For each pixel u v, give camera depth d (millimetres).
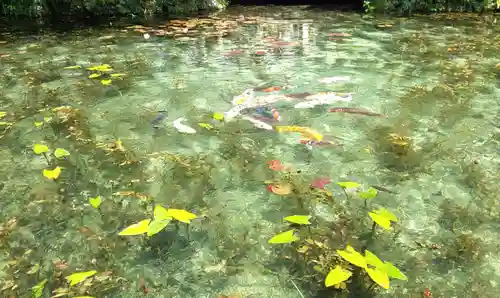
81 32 5941
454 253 1652
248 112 2998
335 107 3066
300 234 1754
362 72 3900
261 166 2303
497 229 1794
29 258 1652
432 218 1866
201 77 3828
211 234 1790
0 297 1460
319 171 2246
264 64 4219
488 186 2070
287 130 2572
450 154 2391
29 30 6133
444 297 1444
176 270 1603
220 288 1518
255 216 1903
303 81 3682
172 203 1978
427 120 2838
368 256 1434
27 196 2053
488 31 5594
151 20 6973
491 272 1560
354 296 1460
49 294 1479
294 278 1549
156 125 2814
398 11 7438
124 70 4027
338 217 1872
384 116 2900
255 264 1624
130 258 1663
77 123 2779
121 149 2398
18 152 2471
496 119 2834
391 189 2084
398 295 1454
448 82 3549
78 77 3822
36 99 3246
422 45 4828
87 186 2127
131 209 1943
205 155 2418
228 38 5441
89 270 1586
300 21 6680
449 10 7488
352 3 8750
